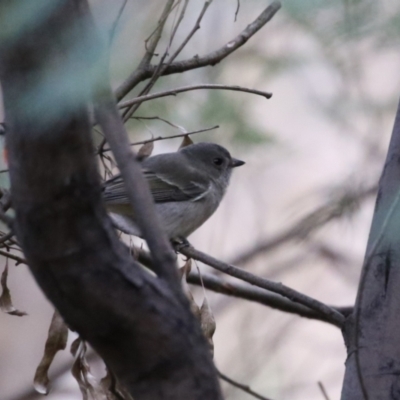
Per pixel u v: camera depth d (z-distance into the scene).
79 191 4.02
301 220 16.47
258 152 13.96
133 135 12.12
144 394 4.22
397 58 14.17
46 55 3.74
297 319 15.09
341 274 16.48
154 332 4.14
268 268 16.62
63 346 7.73
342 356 15.39
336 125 14.85
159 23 7.80
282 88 14.24
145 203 4.23
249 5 4.51
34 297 16.28
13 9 3.61
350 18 5.90
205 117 12.56
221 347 15.09
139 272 4.17
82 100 3.84
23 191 3.99
